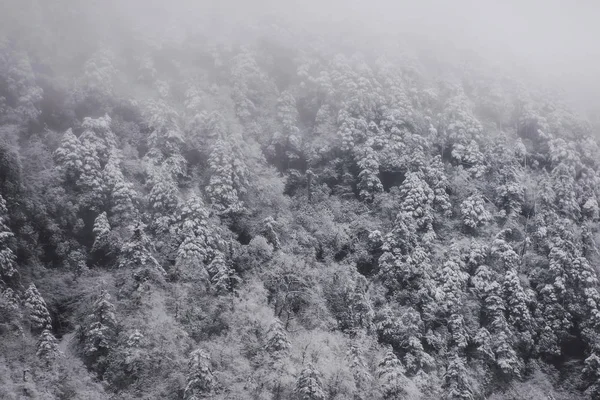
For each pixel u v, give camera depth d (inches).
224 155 2465.6
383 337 1975.9
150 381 1571.1
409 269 2166.6
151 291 1764.3
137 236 1893.5
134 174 2346.2
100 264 2006.6
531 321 2166.6
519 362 2068.2
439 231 2453.2
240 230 2346.2
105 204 2133.4
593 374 2063.2
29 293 1670.8
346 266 2219.5
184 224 2017.7
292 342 1825.8
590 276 2277.3
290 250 2250.2
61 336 1749.5
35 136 2327.8
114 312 1689.2
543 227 2517.2
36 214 1993.1
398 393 1720.0
